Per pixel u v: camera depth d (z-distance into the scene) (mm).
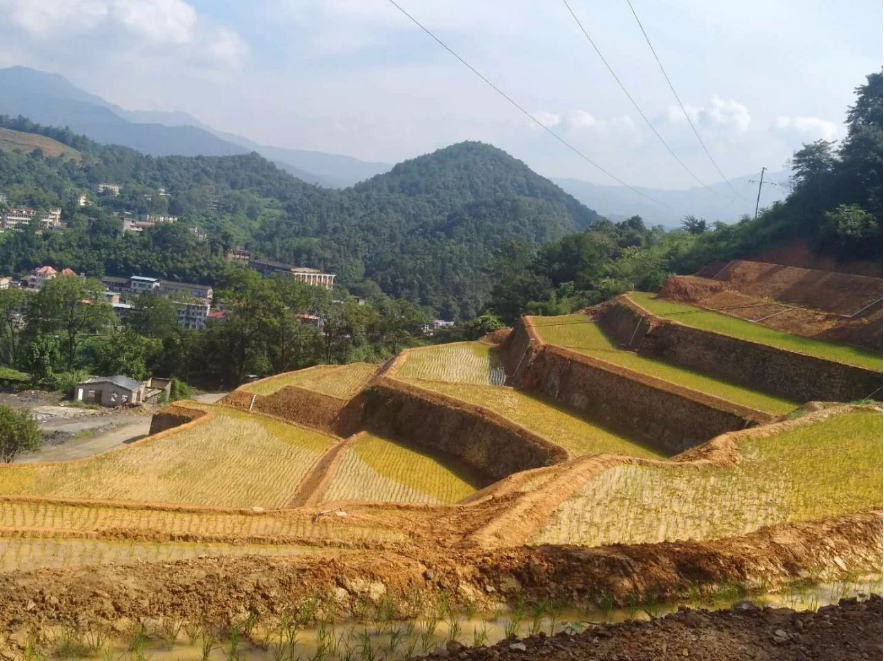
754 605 11445
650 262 74688
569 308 75000
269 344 81562
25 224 181000
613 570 11594
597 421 38469
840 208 55281
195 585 9453
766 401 35531
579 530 16141
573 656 8828
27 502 19688
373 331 89312
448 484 32594
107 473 33438
